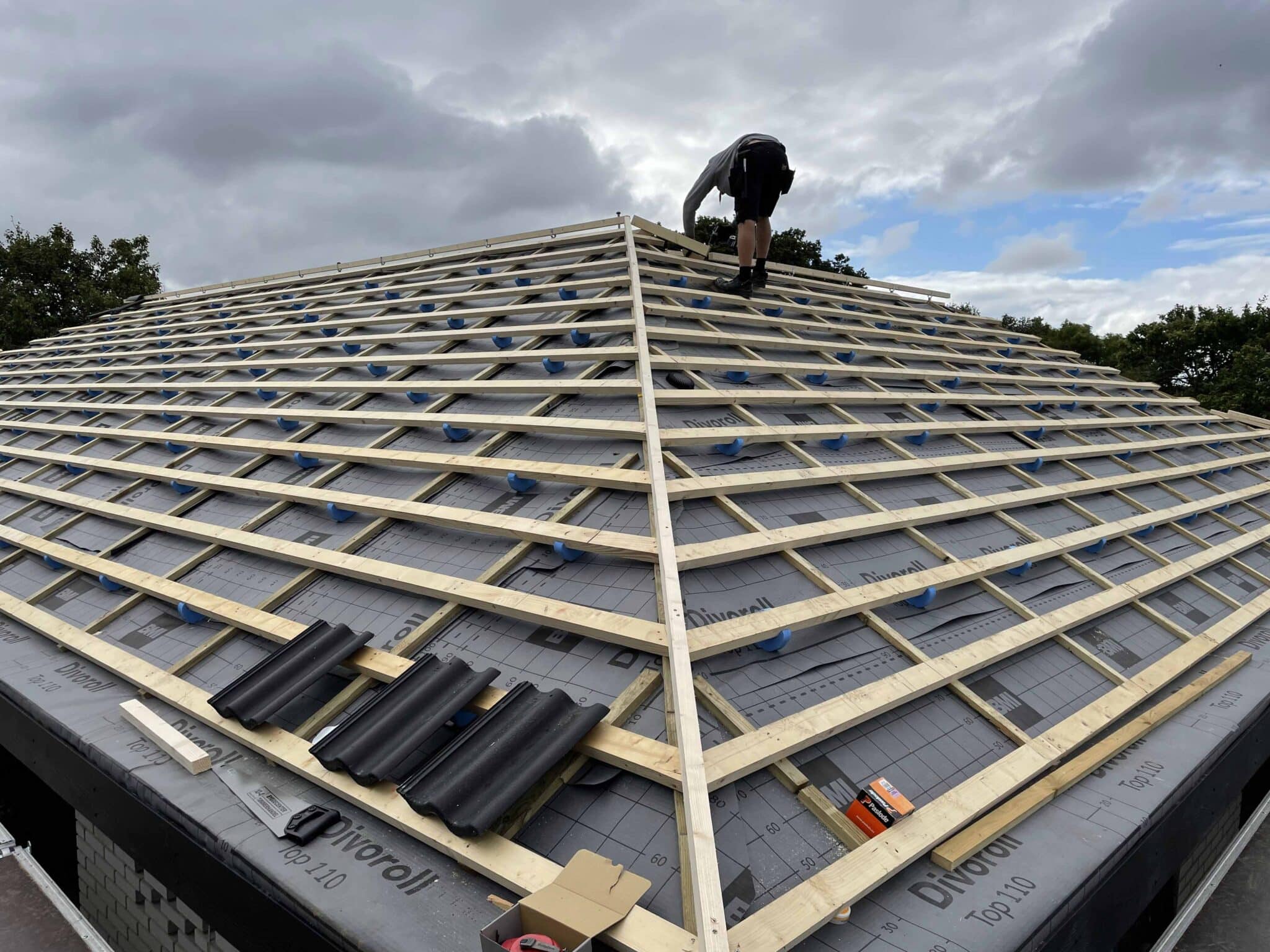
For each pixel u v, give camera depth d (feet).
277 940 8.33
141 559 17.21
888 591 12.39
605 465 14.06
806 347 22.25
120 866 13.42
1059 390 30.83
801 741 9.07
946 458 18.63
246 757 10.57
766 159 23.22
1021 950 7.40
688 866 7.43
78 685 13.33
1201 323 99.30
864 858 8.00
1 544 20.57
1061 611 14.16
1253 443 34.30
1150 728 11.97
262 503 17.49
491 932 6.49
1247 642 16.07
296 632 12.27
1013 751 10.77
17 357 43.70
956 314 37.14
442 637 11.66
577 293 23.38
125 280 85.97
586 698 9.77
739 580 11.83
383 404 20.45
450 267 30.76
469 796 8.20
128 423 25.64
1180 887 13.88
